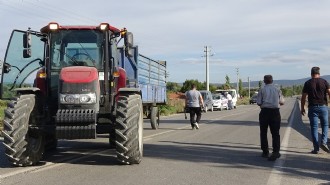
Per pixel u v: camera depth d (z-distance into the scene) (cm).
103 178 795
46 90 973
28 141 884
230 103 4594
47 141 1065
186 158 1030
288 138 1478
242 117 2844
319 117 1107
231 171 869
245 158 1037
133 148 895
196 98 1853
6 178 788
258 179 795
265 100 1022
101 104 963
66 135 872
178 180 781
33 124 910
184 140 1423
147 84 1714
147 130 1814
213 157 1048
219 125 2105
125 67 1313
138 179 788
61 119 859
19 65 953
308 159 1022
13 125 863
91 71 918
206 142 1366
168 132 1717
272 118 1016
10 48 936
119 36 1019
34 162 917
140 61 1580
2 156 1054
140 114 943
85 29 988
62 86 896
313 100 1096
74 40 989
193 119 1864
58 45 990
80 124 871
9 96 940
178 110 3797
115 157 1040
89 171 861
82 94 892
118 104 916
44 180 775
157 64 1916
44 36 995
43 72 973
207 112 3756
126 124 891
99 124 940
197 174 836
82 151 1151
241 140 1426
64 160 998
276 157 1002
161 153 1112
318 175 834
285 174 842
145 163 955
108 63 989
